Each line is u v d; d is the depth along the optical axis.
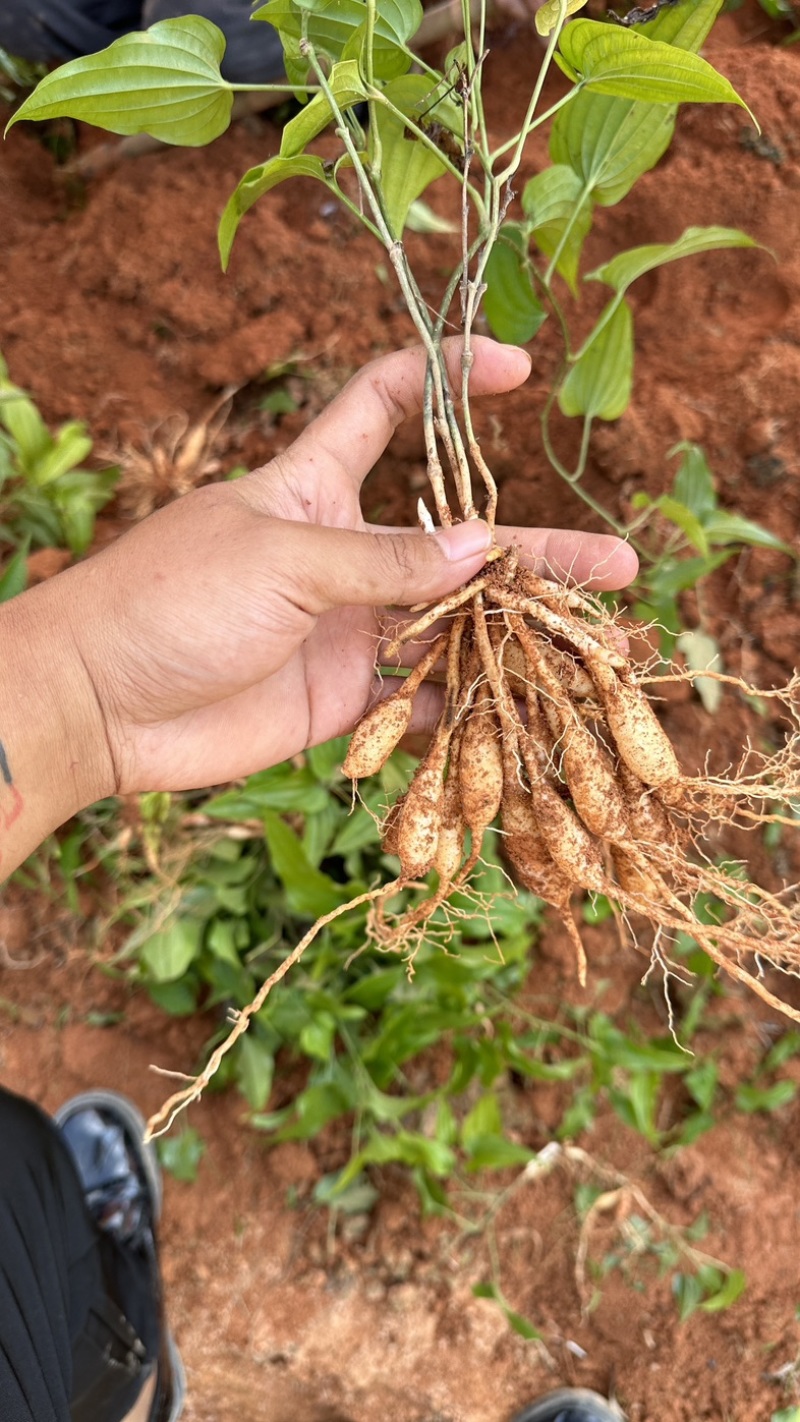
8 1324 0.37
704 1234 0.48
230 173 0.54
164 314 0.54
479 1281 0.48
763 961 0.49
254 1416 0.50
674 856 0.35
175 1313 0.49
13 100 0.57
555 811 0.34
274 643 0.33
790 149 0.47
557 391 0.44
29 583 0.51
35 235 0.56
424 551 0.32
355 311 0.52
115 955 0.51
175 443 0.54
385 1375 0.47
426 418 0.35
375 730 0.35
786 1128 0.48
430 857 0.35
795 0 0.49
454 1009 0.46
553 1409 0.46
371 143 0.35
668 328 0.49
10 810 0.33
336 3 0.32
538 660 0.34
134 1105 0.51
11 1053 0.52
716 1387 0.47
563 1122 0.49
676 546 0.48
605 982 0.49
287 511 0.37
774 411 0.48
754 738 0.48
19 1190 0.40
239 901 0.48
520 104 0.51
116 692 0.34
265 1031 0.48
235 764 0.38
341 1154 0.49
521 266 0.40
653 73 0.30
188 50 0.31
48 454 0.49
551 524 0.50
